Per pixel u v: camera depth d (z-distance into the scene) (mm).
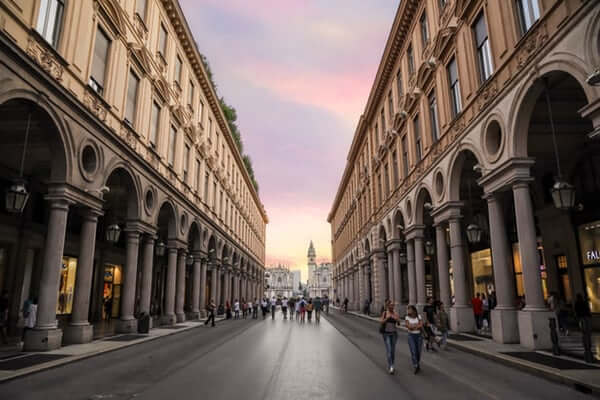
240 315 39781
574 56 9492
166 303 22750
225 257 38188
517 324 12680
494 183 13258
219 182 36031
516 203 12062
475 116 14469
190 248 28734
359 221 41781
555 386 7660
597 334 14758
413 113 22641
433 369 9500
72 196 12883
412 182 22500
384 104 30391
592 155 15859
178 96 24656
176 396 7086
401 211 24922
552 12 10367
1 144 14930
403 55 24969
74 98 12664
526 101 11664
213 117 34156
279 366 10062
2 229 16609
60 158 12531
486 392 7250
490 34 13664
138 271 28750
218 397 6992
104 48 15719
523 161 11898
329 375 8875
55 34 12547
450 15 17219
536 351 10812
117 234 16281
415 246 21766
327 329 21688
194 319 27859
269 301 45562
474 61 14938
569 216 17188
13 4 10414
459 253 16438
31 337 11844
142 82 19125
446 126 17500
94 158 14289
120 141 15891
